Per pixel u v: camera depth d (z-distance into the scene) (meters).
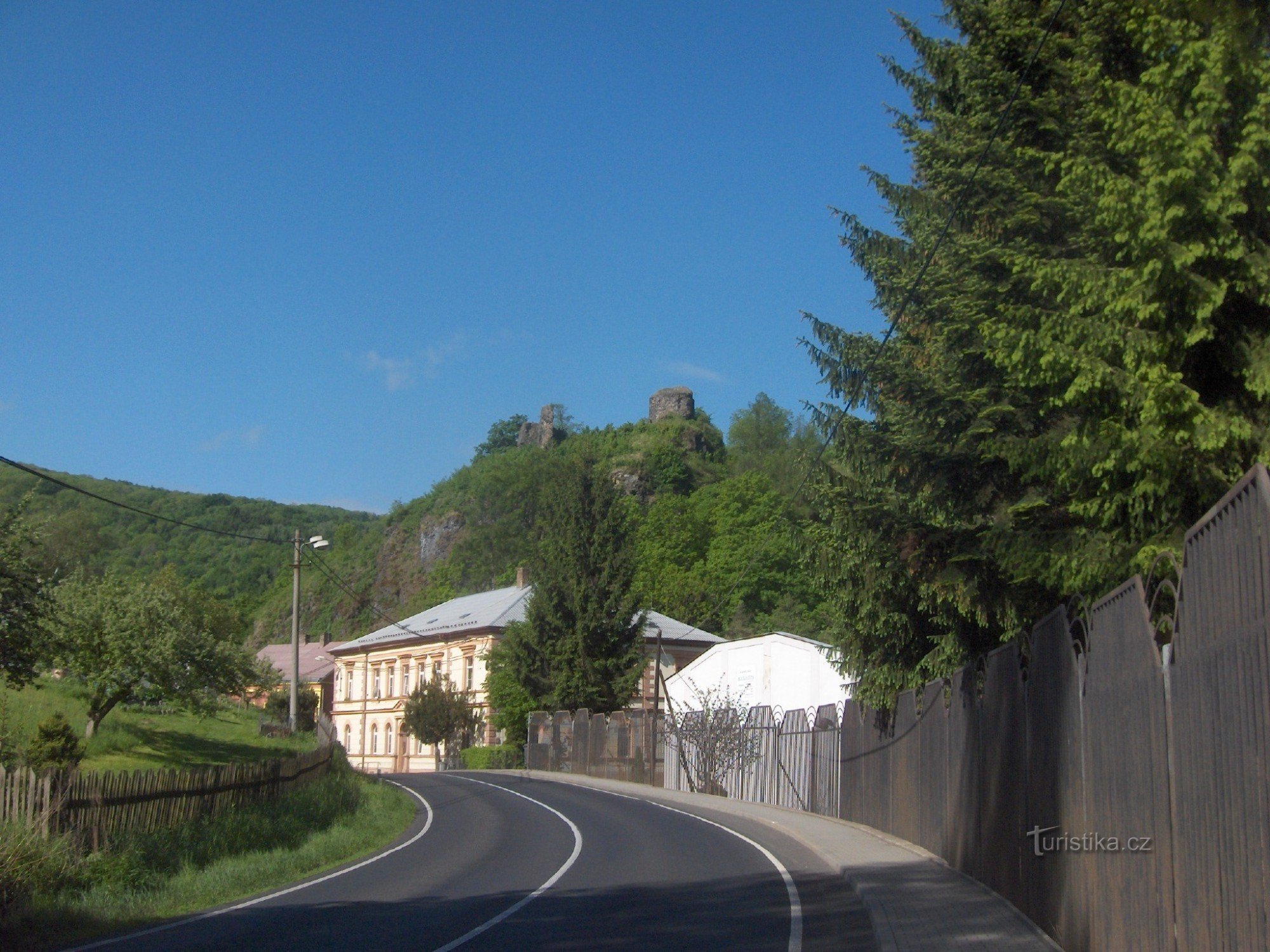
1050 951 9.29
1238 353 10.16
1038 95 13.52
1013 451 11.83
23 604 19.77
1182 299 9.77
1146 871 6.95
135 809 15.91
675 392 166.00
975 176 12.81
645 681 58.50
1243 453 10.01
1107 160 11.23
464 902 13.31
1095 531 11.75
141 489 147.62
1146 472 10.09
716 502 92.31
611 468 127.75
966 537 14.93
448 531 129.00
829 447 19.48
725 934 10.87
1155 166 9.41
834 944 10.27
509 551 108.88
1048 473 11.66
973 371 14.59
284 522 157.38
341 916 12.38
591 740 47.38
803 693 37.88
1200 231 9.46
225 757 38.72
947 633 18.75
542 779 46.59
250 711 59.62
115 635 35.06
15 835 12.62
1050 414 13.78
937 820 16.41
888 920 10.98
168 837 15.95
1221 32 9.21
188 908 13.46
